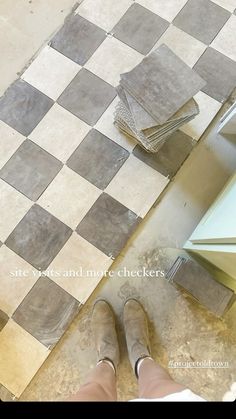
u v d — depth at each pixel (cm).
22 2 175
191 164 161
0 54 170
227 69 169
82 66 169
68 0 175
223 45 172
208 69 169
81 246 154
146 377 114
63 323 147
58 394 142
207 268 155
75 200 157
